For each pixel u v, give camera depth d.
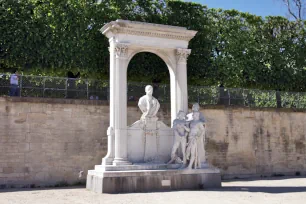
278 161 28.16
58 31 23.81
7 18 22.55
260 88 29.92
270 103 29.33
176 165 18.69
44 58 23.36
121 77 18.97
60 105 21.95
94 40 24.70
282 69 30.47
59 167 21.45
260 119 28.05
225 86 29.19
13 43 22.52
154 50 20.38
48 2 23.97
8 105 20.69
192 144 18.70
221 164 26.09
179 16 27.45
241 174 26.66
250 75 29.19
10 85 21.81
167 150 19.62
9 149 20.39
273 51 30.39
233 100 28.02
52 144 21.45
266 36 30.67
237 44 29.33
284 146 28.58
